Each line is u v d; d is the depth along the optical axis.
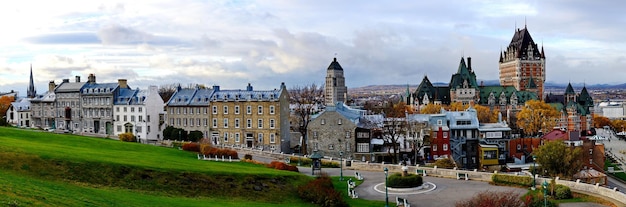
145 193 62.09
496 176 86.88
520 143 142.75
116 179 64.06
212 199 64.31
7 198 40.28
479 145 137.50
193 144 111.19
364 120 140.00
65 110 175.25
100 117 166.75
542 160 110.56
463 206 64.19
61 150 73.38
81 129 171.50
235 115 145.12
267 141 142.00
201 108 149.50
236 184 70.25
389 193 80.06
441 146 136.50
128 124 161.00
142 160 75.38
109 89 165.50
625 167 158.12
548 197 74.56
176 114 153.25
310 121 134.88
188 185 67.06
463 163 137.62
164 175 67.88
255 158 114.94
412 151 133.88
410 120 137.12
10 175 55.34
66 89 175.12
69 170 62.84
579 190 78.25
